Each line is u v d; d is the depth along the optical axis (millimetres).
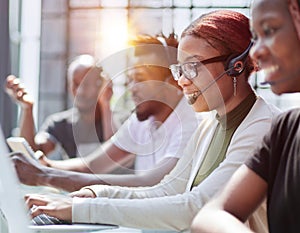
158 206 1520
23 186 1920
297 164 1031
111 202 1557
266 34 1029
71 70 3307
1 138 1188
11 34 4426
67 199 1591
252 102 1662
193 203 1494
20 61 4469
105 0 3824
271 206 1067
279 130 1096
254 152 1139
